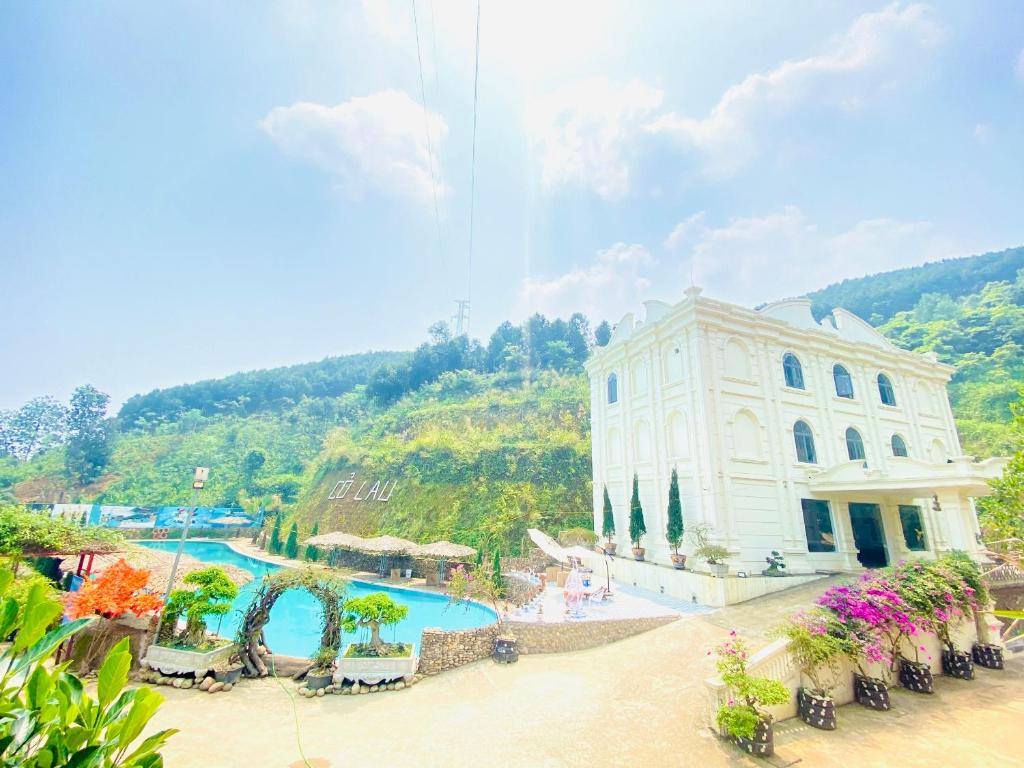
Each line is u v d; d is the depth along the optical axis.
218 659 12.23
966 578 14.91
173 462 87.12
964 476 18.19
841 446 25.88
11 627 2.85
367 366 138.88
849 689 11.91
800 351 26.45
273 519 61.34
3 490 83.12
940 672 13.87
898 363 29.97
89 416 115.06
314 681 11.84
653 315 27.91
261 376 130.12
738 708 9.40
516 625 15.51
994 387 53.97
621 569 24.89
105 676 2.80
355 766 8.35
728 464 22.00
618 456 29.39
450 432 51.72
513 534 35.44
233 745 8.84
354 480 50.09
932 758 9.11
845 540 23.53
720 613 17.25
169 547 51.28
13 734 2.44
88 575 17.75
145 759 2.69
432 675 13.25
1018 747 9.56
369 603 12.99
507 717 10.52
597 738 9.63
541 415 53.66
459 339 87.12
